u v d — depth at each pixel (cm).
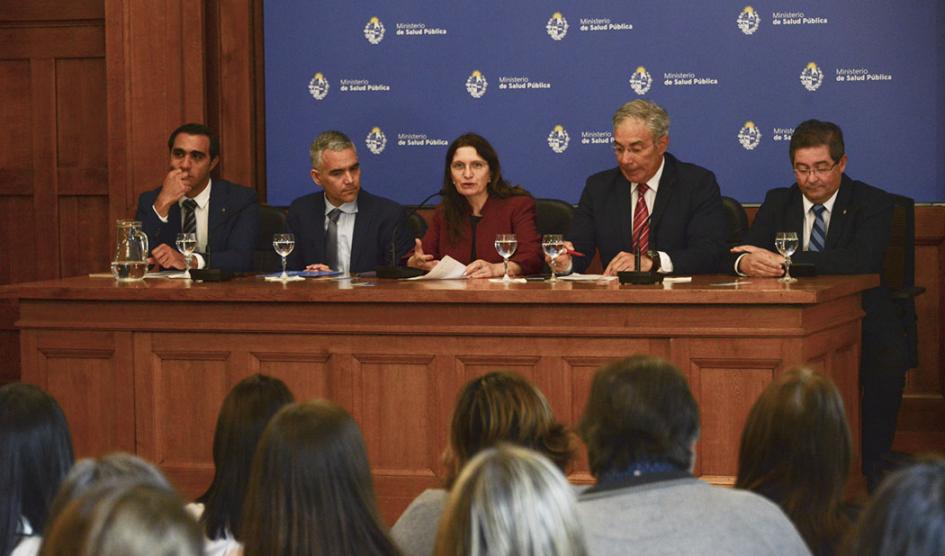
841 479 274
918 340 750
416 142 797
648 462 252
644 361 264
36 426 262
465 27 787
